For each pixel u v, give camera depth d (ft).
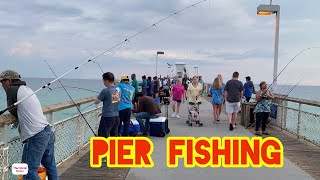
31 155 11.73
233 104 30.71
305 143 25.23
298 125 27.09
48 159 12.80
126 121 23.48
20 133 11.95
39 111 11.96
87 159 19.83
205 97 76.23
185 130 30.17
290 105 30.48
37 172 11.98
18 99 11.45
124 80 23.65
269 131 30.12
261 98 27.86
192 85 33.76
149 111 26.91
